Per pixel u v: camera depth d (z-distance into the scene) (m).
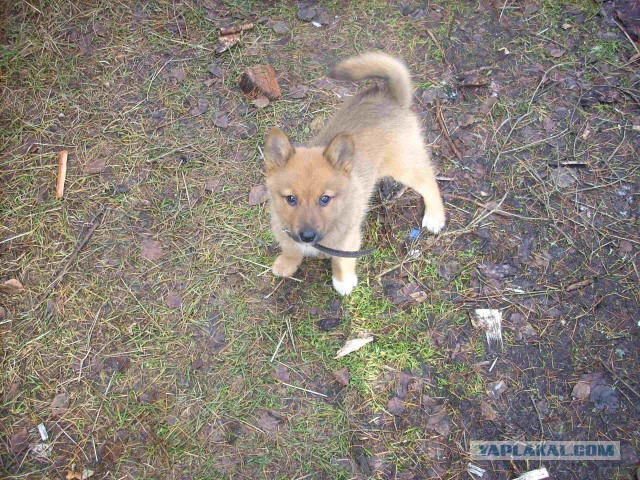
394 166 0.91
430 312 0.88
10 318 0.85
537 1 1.19
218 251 0.92
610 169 1.01
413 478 0.77
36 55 1.08
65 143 1.00
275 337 0.86
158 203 0.96
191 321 0.86
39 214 0.93
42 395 0.80
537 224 0.96
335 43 1.14
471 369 0.84
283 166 0.77
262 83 1.06
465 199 0.98
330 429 0.80
